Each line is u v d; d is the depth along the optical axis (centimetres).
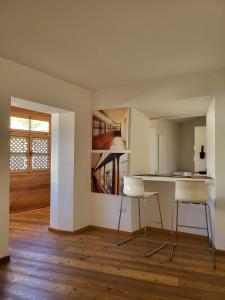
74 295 257
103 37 272
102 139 474
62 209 459
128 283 281
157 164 536
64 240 421
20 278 291
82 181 469
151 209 477
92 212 484
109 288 270
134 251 374
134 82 432
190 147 574
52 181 473
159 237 442
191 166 571
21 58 333
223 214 360
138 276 297
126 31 259
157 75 395
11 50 308
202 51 307
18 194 629
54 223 468
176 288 271
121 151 453
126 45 292
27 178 650
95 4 213
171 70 373
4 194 335
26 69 362
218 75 371
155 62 343
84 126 473
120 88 458
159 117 526
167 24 245
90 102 488
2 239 332
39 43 288
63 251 373
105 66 359
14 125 635
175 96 406
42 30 258
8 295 257
